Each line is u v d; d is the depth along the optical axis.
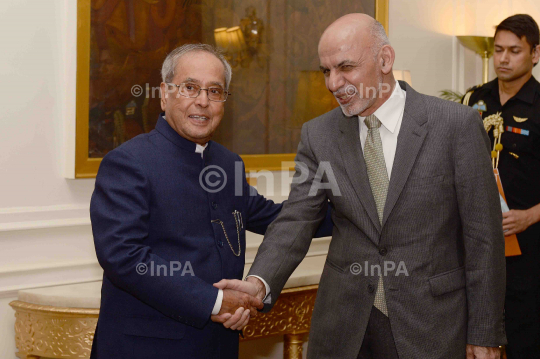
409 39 4.13
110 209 1.71
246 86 3.34
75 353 2.49
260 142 3.42
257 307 1.88
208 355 1.80
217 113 1.83
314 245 3.60
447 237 1.81
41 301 2.57
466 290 1.80
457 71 4.38
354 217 1.85
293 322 2.84
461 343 1.78
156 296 1.66
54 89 2.83
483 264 1.75
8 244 2.73
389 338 1.82
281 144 3.50
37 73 2.78
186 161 1.85
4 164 2.72
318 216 2.07
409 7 4.11
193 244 1.78
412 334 1.75
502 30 2.89
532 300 2.85
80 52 2.80
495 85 3.06
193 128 1.80
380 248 1.81
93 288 2.74
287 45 3.47
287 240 1.99
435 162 1.77
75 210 2.91
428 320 1.75
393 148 1.86
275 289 1.95
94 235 1.73
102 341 1.78
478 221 1.75
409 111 1.84
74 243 2.91
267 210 2.22
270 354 3.57
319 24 3.59
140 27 2.97
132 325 1.74
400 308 1.77
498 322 1.75
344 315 1.86
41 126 2.81
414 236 1.78
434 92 4.29
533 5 4.72
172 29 3.07
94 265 2.93
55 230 2.85
